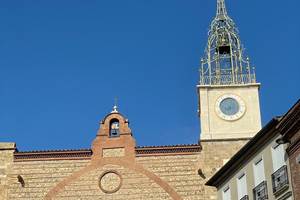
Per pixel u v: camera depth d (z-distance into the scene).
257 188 42.03
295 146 37.81
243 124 56.62
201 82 59.12
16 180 54.22
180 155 54.81
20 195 53.59
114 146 55.50
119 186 53.69
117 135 56.34
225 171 47.16
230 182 46.91
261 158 42.44
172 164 54.44
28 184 54.03
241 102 57.72
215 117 57.00
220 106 57.59
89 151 55.22
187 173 53.97
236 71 60.00
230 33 62.66
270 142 41.38
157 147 55.06
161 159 54.72
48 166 54.78
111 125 57.16
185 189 53.22
